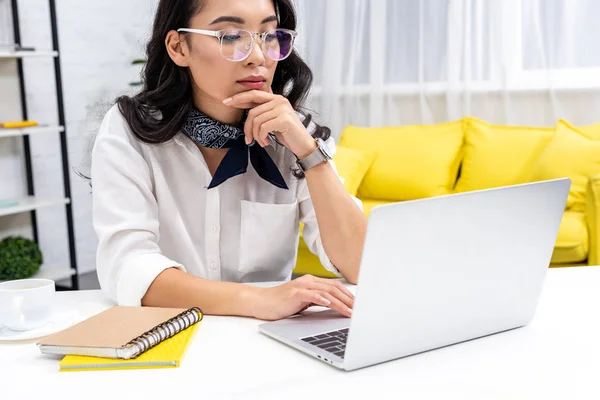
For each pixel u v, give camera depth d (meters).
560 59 3.96
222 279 1.53
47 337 1.01
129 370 0.94
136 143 1.45
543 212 1.03
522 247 1.02
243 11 1.30
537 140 3.74
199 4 1.32
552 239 1.06
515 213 0.99
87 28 4.60
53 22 3.90
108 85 4.77
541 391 0.85
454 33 4.22
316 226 1.55
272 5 1.35
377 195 4.06
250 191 1.52
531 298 1.08
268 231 1.52
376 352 0.93
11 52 3.64
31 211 4.29
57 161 4.46
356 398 0.83
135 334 0.99
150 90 1.46
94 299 1.34
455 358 0.97
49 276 3.96
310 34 4.68
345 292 1.17
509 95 4.13
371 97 4.52
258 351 1.00
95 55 4.67
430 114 4.41
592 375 0.90
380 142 4.14
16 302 1.10
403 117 4.52
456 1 4.20
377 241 0.86
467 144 3.94
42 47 4.34
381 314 0.91
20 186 4.23
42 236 4.41
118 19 4.81
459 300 0.99
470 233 0.95
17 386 0.89
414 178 3.94
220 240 1.51
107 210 1.35
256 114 1.33
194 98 1.44
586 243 3.07
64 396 0.86
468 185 3.86
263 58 1.31
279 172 1.45
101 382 0.90
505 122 4.16
